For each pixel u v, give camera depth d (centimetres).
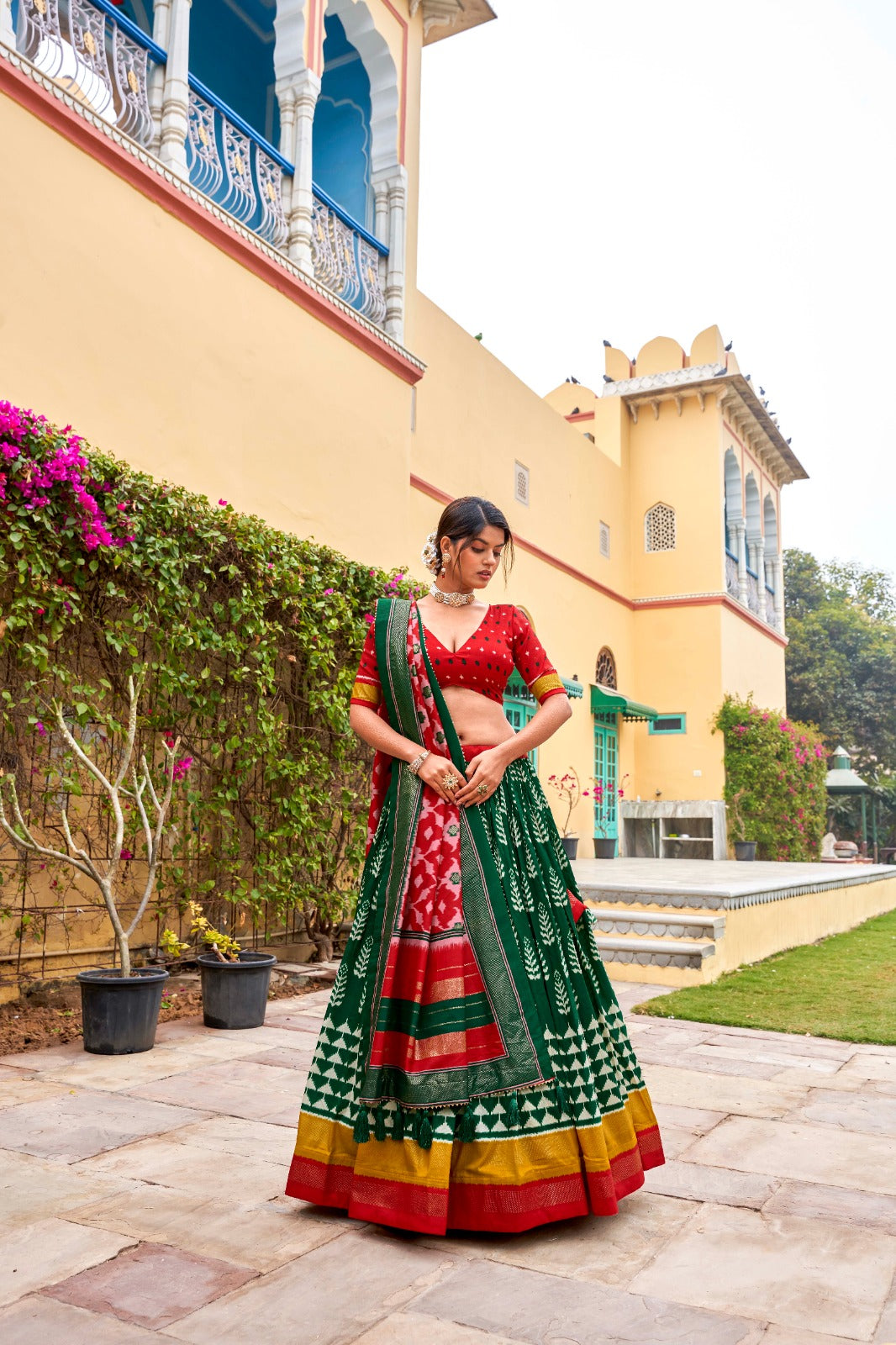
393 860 217
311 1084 219
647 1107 240
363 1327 162
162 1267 184
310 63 683
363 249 765
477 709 226
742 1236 205
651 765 1602
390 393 757
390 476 750
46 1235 198
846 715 2897
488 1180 198
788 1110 313
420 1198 195
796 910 808
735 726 1559
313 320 673
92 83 533
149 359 536
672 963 597
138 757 490
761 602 1889
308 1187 211
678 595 1609
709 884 720
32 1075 338
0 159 457
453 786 213
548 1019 209
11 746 438
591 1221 213
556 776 1320
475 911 209
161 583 472
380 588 658
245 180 638
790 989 564
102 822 486
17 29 487
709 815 1501
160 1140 264
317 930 618
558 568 1348
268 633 553
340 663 627
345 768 605
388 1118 203
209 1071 347
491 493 1154
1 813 382
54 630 429
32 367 468
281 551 561
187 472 559
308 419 663
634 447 1669
